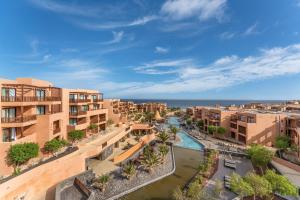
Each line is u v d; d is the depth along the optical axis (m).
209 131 63.84
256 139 52.50
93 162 36.62
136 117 91.25
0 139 25.53
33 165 24.81
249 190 20.31
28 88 30.95
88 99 48.16
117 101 90.00
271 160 35.06
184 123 95.94
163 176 32.75
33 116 29.48
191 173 34.66
